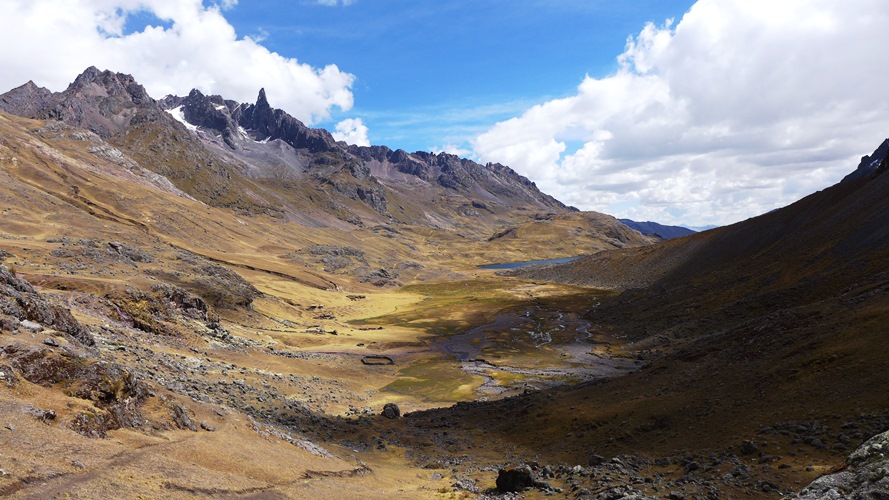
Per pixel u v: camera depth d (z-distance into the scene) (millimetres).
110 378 24359
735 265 164375
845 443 26953
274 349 98688
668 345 112562
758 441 30750
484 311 190625
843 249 118375
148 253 148375
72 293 68438
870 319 41312
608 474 30328
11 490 14125
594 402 52625
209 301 120812
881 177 147375
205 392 46344
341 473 29656
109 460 18531
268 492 21531
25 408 19422
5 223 151625
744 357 48125
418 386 89375
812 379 36562
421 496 28625
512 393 83375
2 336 23844
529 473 30250
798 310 52875
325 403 66062
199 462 22094
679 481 26906
